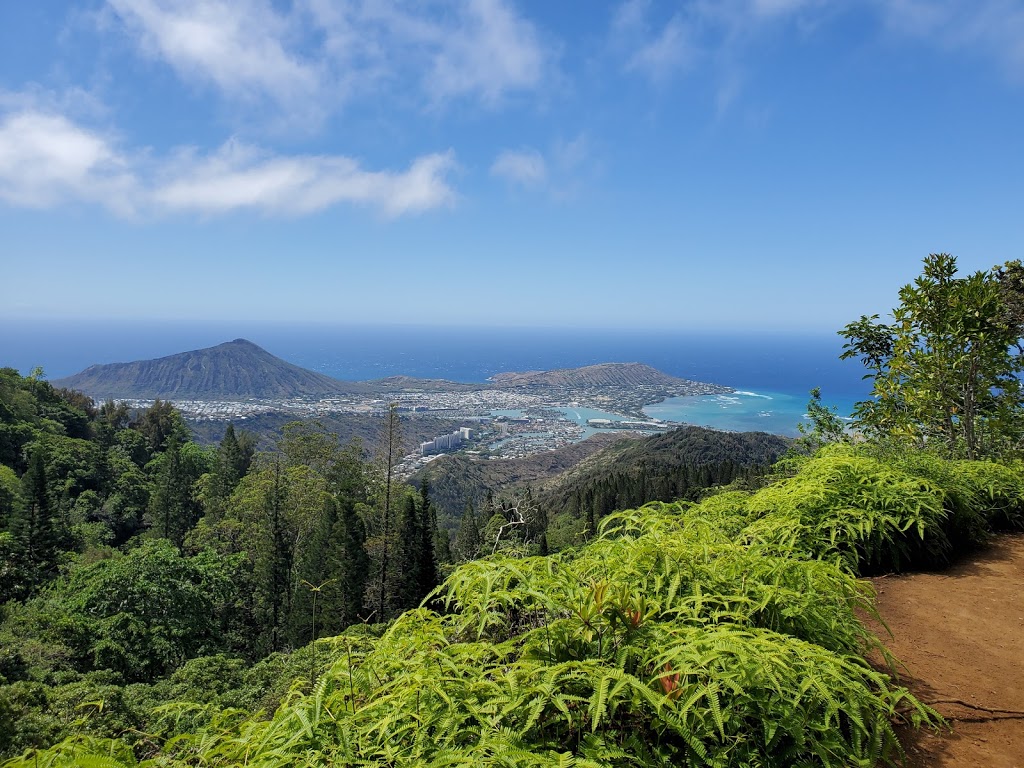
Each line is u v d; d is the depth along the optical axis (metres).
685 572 2.41
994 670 2.72
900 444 6.70
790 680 1.71
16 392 52.44
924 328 6.66
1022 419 6.57
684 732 1.54
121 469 48.34
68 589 20.72
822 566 2.54
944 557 4.18
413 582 20.83
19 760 1.75
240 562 25.12
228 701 10.90
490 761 1.38
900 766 1.96
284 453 33.94
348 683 1.90
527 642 2.01
